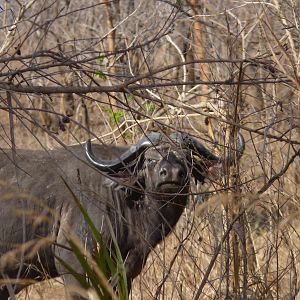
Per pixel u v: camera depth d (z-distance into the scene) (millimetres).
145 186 17734
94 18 33656
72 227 18438
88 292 12539
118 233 18344
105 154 18953
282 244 18266
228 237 15141
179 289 16484
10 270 18125
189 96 23391
